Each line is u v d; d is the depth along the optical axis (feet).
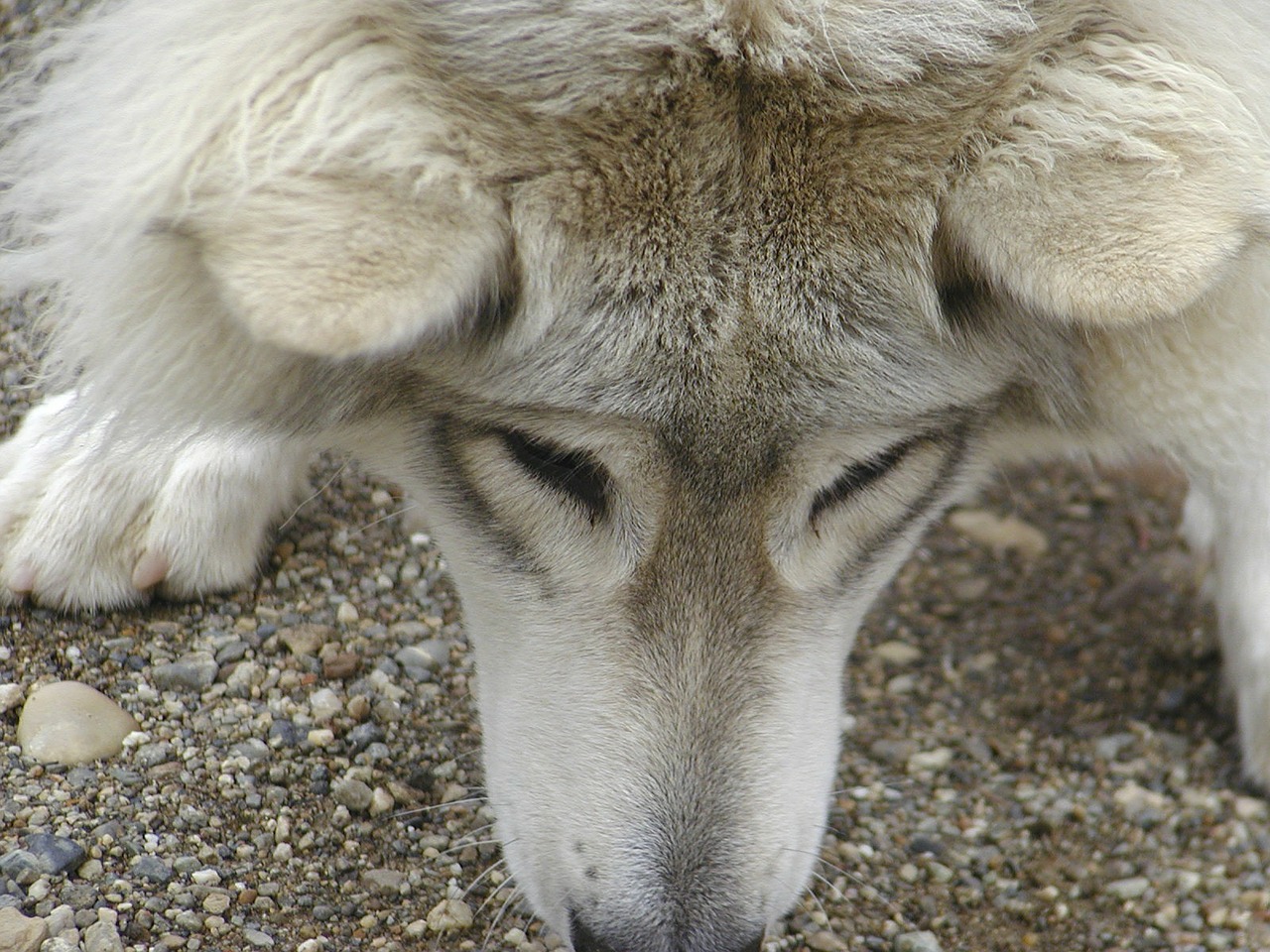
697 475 18.56
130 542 25.22
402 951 21.01
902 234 17.87
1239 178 16.69
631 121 17.07
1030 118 17.17
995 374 20.26
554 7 17.22
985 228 16.97
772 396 18.10
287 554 27.45
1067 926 25.03
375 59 16.74
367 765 23.77
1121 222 16.20
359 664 25.54
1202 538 29.73
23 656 24.17
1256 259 18.89
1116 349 20.58
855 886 24.67
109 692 23.89
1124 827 27.25
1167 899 25.84
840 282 18.01
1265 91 18.44
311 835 22.45
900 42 17.39
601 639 19.63
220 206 15.57
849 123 17.39
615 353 17.84
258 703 24.36
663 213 17.30
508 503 19.94
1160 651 31.63
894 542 22.02
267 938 20.48
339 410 20.30
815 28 17.24
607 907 18.88
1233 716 29.81
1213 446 22.84
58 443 25.11
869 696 29.60
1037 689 30.50
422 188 15.65
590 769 19.34
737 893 18.88
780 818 19.49
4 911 19.34
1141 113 16.84
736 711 19.42
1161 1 18.15
